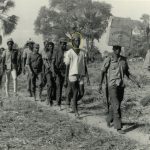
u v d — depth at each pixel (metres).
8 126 9.33
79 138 8.29
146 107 12.21
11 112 11.19
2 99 14.01
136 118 10.73
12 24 29.75
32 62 14.46
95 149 7.54
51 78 12.95
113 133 8.98
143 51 34.72
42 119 10.25
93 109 12.34
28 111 11.36
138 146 7.94
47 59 13.00
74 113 11.56
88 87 17.67
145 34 34.62
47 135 8.51
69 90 12.00
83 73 10.96
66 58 10.88
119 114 9.18
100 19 48.31
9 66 15.01
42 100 14.34
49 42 13.06
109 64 9.23
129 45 9.27
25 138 8.26
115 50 9.23
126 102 12.91
